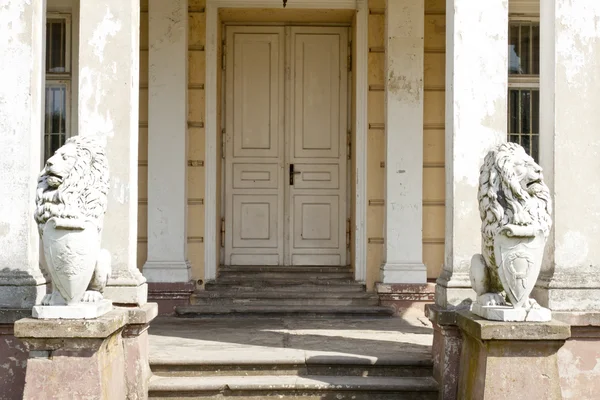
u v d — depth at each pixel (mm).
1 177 5301
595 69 5402
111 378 4820
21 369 5207
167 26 8266
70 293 4664
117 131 5426
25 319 4586
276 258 9133
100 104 5430
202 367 5625
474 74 5391
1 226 5297
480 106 5383
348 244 9133
